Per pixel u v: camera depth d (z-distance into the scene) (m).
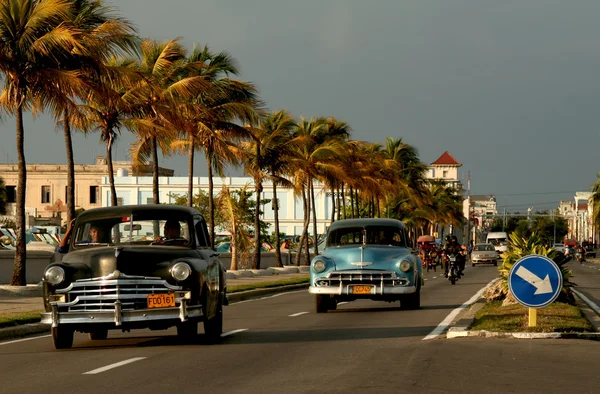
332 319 28.95
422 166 138.75
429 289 48.72
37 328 27.22
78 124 49.09
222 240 105.38
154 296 19.59
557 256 31.55
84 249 21.06
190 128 56.69
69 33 37.97
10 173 166.75
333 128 98.75
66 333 20.75
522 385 14.20
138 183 158.12
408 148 138.88
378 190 113.06
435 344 19.94
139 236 21.59
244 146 78.69
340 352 19.05
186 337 23.03
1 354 20.25
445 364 16.62
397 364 16.73
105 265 19.69
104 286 19.59
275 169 81.50
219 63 61.44
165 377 15.56
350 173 101.06
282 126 80.62
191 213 21.98
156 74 54.28
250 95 62.19
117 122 52.06
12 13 38.69
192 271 19.89
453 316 28.81
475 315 26.89
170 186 155.88
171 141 61.28
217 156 63.97
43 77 39.38
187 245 21.41
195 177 156.25
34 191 166.88
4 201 140.62
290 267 82.50
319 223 157.50
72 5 41.09
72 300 19.69
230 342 21.78
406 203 155.12
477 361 17.03
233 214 73.56
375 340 21.55
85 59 40.09
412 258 31.86
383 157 129.38
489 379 14.81
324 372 15.90
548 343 19.94
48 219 149.88
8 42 39.56
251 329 25.50
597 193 136.75
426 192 146.50
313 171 92.62
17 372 16.70
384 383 14.40
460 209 192.75
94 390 14.18
